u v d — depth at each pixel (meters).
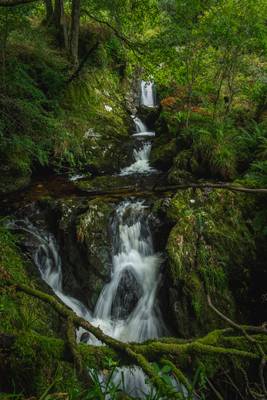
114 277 5.15
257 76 8.84
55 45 9.37
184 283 4.65
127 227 5.52
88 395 1.87
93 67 10.11
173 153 7.84
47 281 4.98
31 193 6.31
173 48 7.87
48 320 3.65
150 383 2.00
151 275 5.14
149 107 11.44
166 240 5.31
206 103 8.96
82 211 5.41
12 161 6.29
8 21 5.96
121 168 7.92
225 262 4.92
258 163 5.96
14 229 5.22
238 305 4.86
